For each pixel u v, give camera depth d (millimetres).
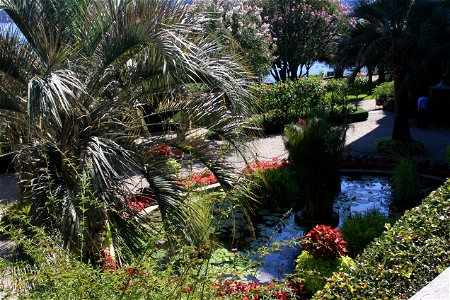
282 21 24250
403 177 8586
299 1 24484
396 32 11484
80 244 3965
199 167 9477
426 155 11883
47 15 5434
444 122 15414
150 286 2426
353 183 9883
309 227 7574
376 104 19109
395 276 2865
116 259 4039
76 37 5457
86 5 5492
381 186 9641
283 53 25078
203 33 5230
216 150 5070
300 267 5078
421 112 14789
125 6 4707
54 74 4059
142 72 4961
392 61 11648
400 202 8625
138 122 5727
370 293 2756
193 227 4508
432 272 2744
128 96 5219
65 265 2545
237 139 4562
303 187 7648
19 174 5055
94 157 4297
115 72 5152
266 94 14977
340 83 17844
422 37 10922
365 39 11648
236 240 6992
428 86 15766
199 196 5039
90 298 2369
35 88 3854
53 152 4738
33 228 2959
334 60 13000
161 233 2947
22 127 5020
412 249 3146
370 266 3141
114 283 2422
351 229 6406
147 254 2865
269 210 8117
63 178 4586
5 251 3879
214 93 5297
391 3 11281
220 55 5230
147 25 4547
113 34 4742
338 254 5023
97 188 4121
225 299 2605
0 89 4680
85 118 4820
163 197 4742
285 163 9594
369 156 11930
